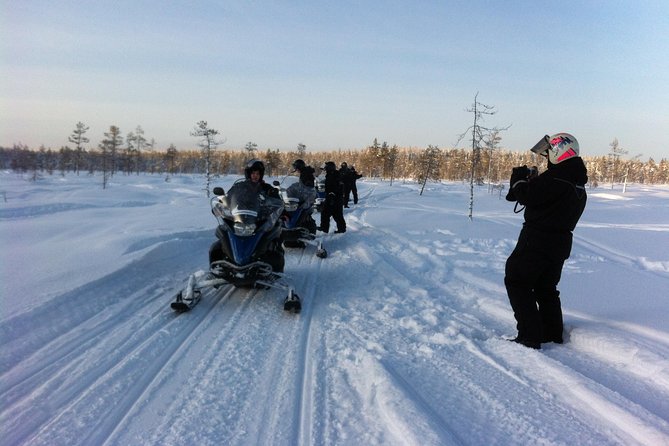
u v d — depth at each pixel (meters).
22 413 2.97
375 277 6.84
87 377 3.48
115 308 5.04
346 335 4.46
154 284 6.03
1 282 5.35
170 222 11.10
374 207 18.77
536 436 2.78
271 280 5.72
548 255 4.10
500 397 3.25
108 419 2.94
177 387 3.37
